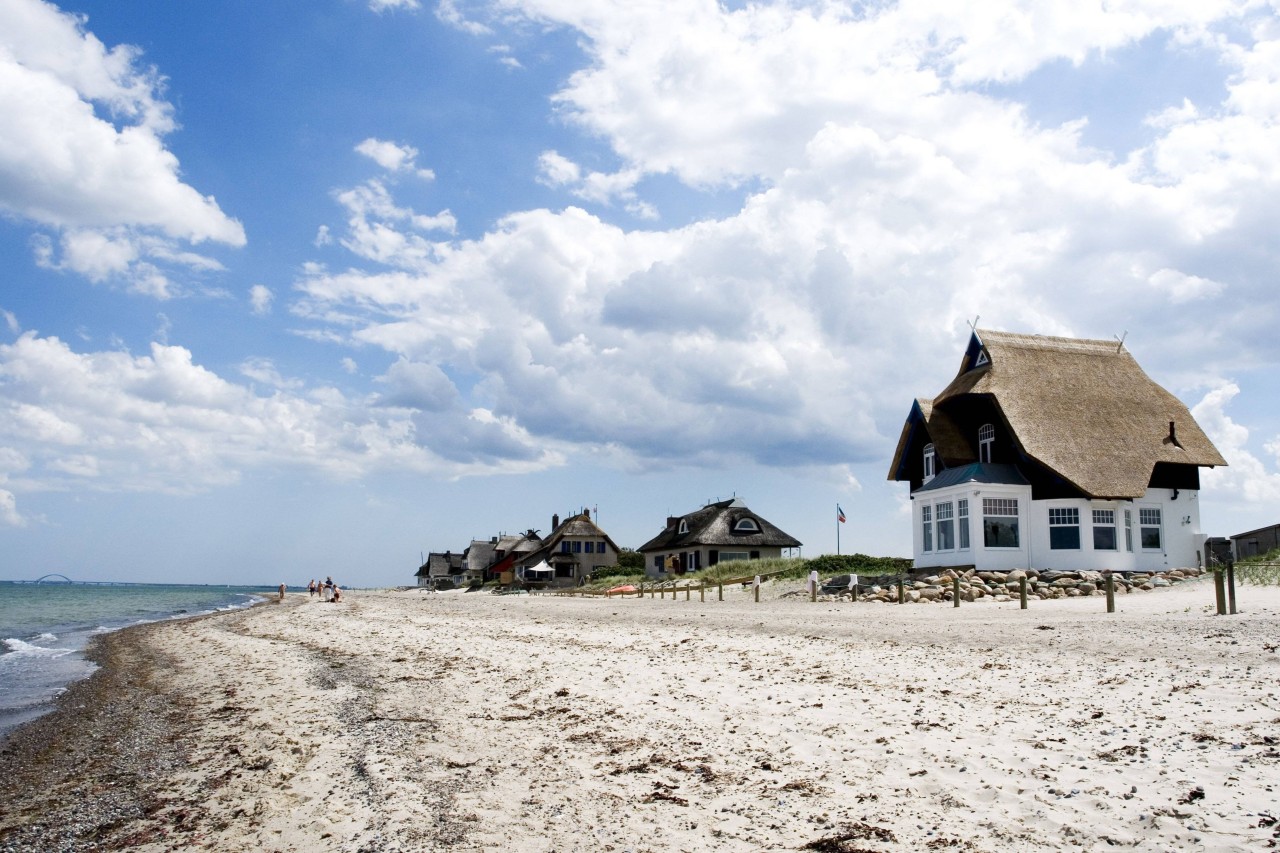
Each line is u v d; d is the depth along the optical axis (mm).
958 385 40562
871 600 32062
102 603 96000
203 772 11953
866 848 7371
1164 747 9508
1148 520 36469
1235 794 7875
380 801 9695
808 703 13180
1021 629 19531
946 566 35938
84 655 32156
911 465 43719
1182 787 8172
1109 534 35469
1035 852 7027
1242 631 16906
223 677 22188
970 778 8984
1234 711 10781
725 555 71500
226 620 49219
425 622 35688
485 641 25062
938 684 13961
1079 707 11672
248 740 13656
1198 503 37281
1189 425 38500
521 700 15047
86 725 17047
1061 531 35531
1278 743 9305
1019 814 7879
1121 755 9352
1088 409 37875
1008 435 37562
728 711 12992
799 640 20594
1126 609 23500
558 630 27188
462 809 9219
